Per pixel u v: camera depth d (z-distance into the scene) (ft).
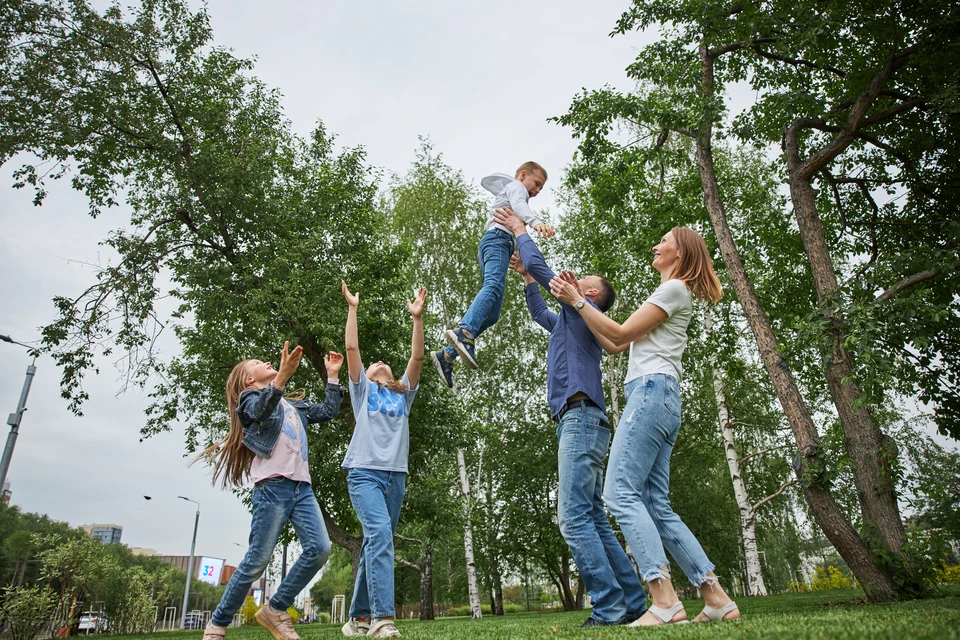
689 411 63.05
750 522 45.70
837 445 21.56
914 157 28.50
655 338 9.27
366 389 12.01
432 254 65.82
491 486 74.64
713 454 65.36
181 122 42.16
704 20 27.71
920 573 18.69
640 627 7.14
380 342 43.78
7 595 32.81
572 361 9.89
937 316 18.95
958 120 25.36
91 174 40.88
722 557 72.08
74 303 39.68
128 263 40.78
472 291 65.41
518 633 7.48
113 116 40.16
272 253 40.88
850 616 7.45
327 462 41.81
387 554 10.46
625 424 8.89
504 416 72.13
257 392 10.19
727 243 26.35
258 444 10.09
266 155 42.22
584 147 31.35
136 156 42.06
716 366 40.78
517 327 71.05
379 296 44.16
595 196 32.65
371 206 47.88
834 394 21.89
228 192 38.70
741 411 55.67
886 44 25.95
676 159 34.96
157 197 42.73
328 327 37.37
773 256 34.58
